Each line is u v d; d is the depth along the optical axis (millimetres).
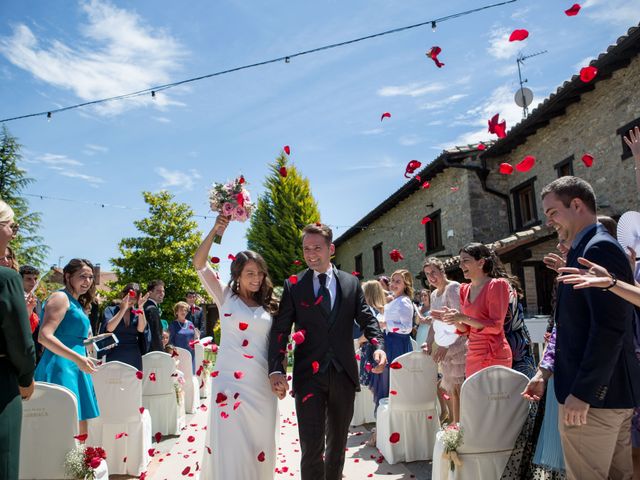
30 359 2141
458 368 4031
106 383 4098
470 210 11828
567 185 2338
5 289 2068
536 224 10477
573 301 2193
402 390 4285
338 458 2988
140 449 4133
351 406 3027
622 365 2105
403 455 4301
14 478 2033
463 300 3791
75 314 3553
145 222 20031
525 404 2895
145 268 19562
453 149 12109
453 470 2912
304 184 22547
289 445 5043
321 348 2979
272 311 3232
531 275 9117
